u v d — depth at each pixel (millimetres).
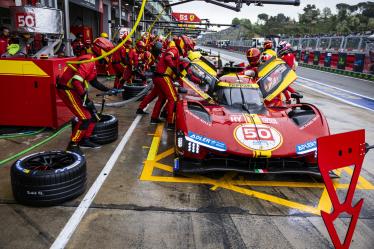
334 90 12289
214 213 3055
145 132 5668
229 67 6008
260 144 3639
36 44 6824
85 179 3338
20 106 5250
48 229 2703
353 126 6734
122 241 2580
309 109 4535
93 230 2707
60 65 5379
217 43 70875
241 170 3596
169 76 5723
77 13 16656
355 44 21828
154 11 25141
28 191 2969
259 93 5000
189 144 3674
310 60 25141
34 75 5137
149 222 2857
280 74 5863
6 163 4035
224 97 4891
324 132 3916
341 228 2889
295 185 3736
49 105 5250
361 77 17469
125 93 8344
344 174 4176
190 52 6777
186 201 3264
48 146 4688
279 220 2977
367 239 2736
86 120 4281
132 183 3629
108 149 4723
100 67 12555
